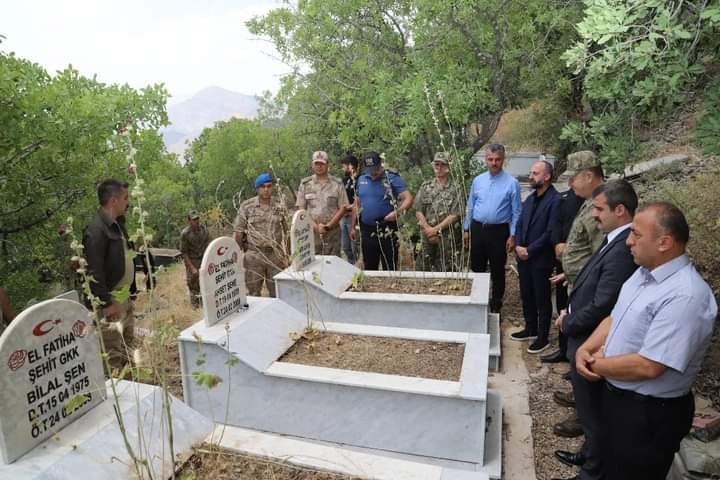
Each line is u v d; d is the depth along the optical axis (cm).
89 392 238
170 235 1368
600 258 292
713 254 465
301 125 966
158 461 227
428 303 451
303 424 330
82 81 532
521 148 1312
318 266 505
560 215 452
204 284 352
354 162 658
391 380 312
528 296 494
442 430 301
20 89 431
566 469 314
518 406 385
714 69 368
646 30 330
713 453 270
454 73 656
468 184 659
